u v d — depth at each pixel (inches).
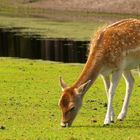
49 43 3503.9
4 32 4074.8
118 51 1314.0
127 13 5556.1
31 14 5802.2
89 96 1761.8
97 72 1286.9
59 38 3708.2
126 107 1398.9
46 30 4192.9
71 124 1279.5
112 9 5693.9
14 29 4284.0
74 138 1163.9
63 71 2348.7
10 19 5187.0
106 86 1362.0
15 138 1176.8
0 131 1241.4
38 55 3112.7
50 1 6461.6
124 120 1395.2
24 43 3548.2
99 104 1626.5
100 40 1314.0
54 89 1882.4
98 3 5935.0
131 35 1337.4
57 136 1195.3
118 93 1831.9
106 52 1300.4
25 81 2034.9
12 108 1531.7
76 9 5984.3
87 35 3873.0
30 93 1787.6
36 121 1364.4
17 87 1898.4
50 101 1653.5
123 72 1395.2
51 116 1432.1
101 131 1251.8
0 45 3486.7
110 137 1199.6
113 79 1323.8
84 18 5305.1
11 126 1300.4
